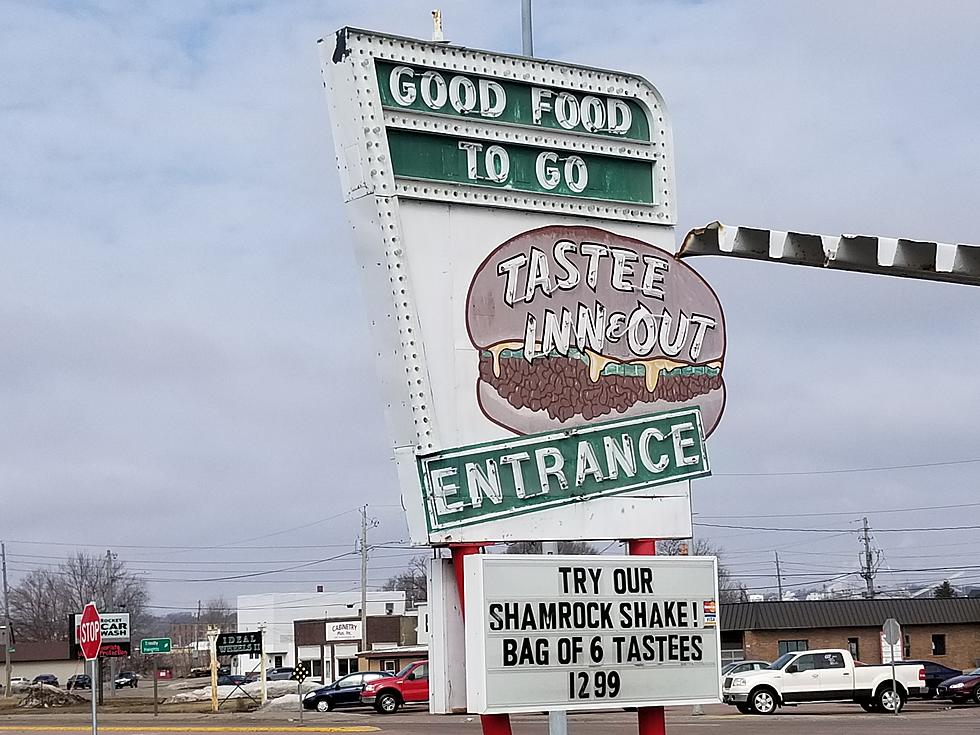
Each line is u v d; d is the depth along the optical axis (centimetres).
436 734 3284
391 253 1093
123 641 4947
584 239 1175
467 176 1135
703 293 1212
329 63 1113
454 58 1138
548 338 1147
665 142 1218
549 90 1177
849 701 4378
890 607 6303
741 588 11475
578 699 1115
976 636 6300
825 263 1079
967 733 2827
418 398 1088
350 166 1106
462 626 1123
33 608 13238
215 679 5053
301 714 3941
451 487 1092
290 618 11106
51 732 3791
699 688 1169
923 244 1063
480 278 1128
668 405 1185
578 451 1143
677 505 1177
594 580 1138
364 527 7556
